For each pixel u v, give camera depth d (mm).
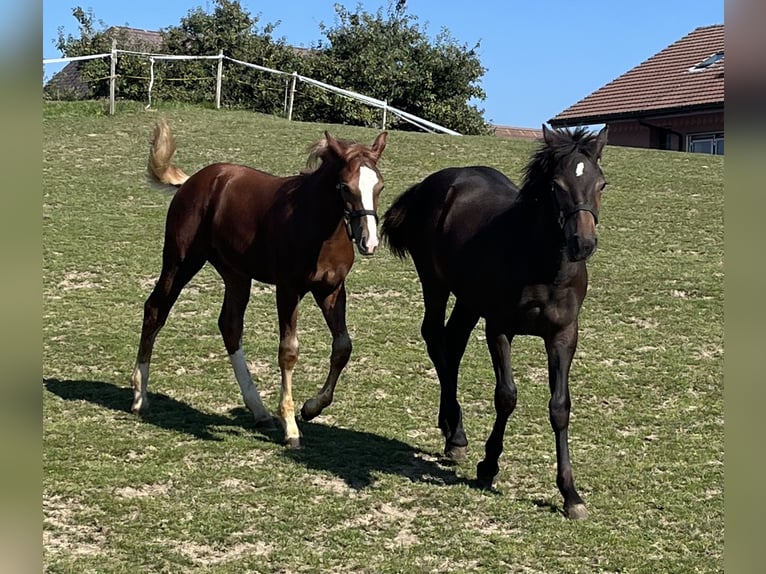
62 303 10914
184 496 6207
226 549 5535
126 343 9734
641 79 35000
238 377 7836
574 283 5996
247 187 7617
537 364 9758
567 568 5441
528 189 6051
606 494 6617
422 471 6980
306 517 5980
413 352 9930
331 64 35562
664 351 10281
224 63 34344
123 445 7031
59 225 13953
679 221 16234
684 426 8180
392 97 36000
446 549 5621
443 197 7320
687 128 31203
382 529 5891
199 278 12398
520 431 7910
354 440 7562
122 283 11852
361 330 10523
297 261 7008
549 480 6867
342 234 6957
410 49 37188
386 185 16969
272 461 6965
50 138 19422
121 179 16938
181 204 7945
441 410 7387
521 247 6062
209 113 23297
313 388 8758
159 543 5512
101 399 8172
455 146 21031
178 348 9688
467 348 10250
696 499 6566
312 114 34312
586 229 5465
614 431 7988
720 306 11852
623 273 13086
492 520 6105
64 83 37500
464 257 6629
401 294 12094
